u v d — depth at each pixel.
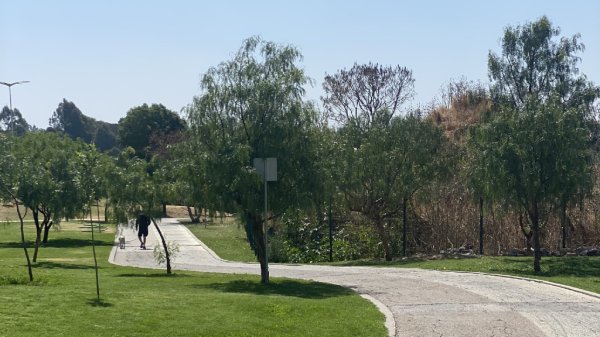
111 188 22.98
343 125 35.09
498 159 23.97
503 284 19.61
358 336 11.65
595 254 28.86
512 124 24.22
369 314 13.89
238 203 19.77
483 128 25.00
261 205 19.67
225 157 19.17
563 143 23.64
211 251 36.16
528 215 26.91
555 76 30.22
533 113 24.22
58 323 11.04
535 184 23.58
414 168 31.64
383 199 31.95
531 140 23.84
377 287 19.33
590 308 15.05
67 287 15.98
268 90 19.81
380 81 62.56
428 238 34.00
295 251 34.62
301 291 18.22
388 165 31.30
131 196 23.02
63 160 26.95
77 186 24.55
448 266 25.69
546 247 31.16
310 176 19.91
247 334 11.18
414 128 31.97
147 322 11.57
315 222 36.81
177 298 14.75
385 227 34.81
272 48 20.39
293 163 19.89
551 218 30.41
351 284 20.36
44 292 14.38
